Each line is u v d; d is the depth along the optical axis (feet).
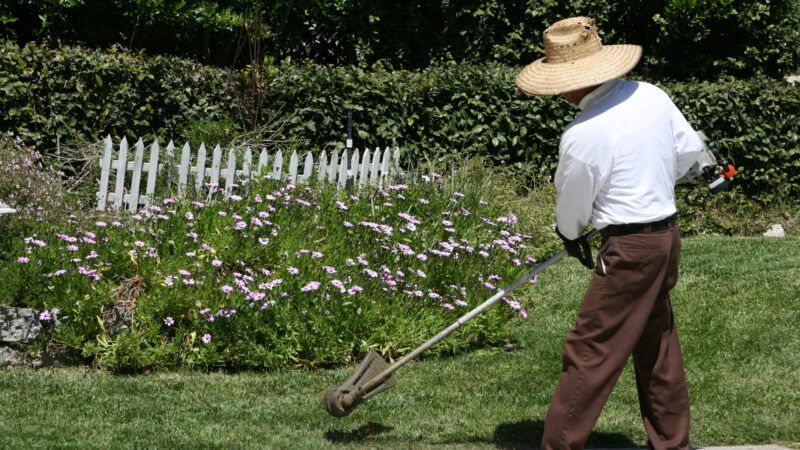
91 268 33.63
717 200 63.87
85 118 55.52
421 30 73.77
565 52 23.27
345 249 38.24
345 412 25.54
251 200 40.34
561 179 22.67
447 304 35.65
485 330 36.29
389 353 34.30
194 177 45.01
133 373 31.83
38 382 30.22
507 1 73.00
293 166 46.78
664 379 23.50
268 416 27.68
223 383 30.94
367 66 74.28
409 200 45.19
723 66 72.69
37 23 65.87
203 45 71.20
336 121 60.39
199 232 37.22
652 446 23.88
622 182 22.24
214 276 34.86
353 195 44.04
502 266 41.04
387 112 61.67
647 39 73.61
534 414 28.35
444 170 57.16
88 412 27.55
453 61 68.33
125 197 45.47
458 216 44.55
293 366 33.12
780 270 45.42
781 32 72.59
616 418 28.07
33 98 53.93
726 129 65.00
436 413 28.35
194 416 27.48
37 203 38.14
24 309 31.99
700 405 29.27
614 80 23.15
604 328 22.49
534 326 38.93
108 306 33.06
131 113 56.80
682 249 52.21
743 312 38.99
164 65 57.26
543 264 24.48
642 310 22.47
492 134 62.49
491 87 62.54
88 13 66.28
